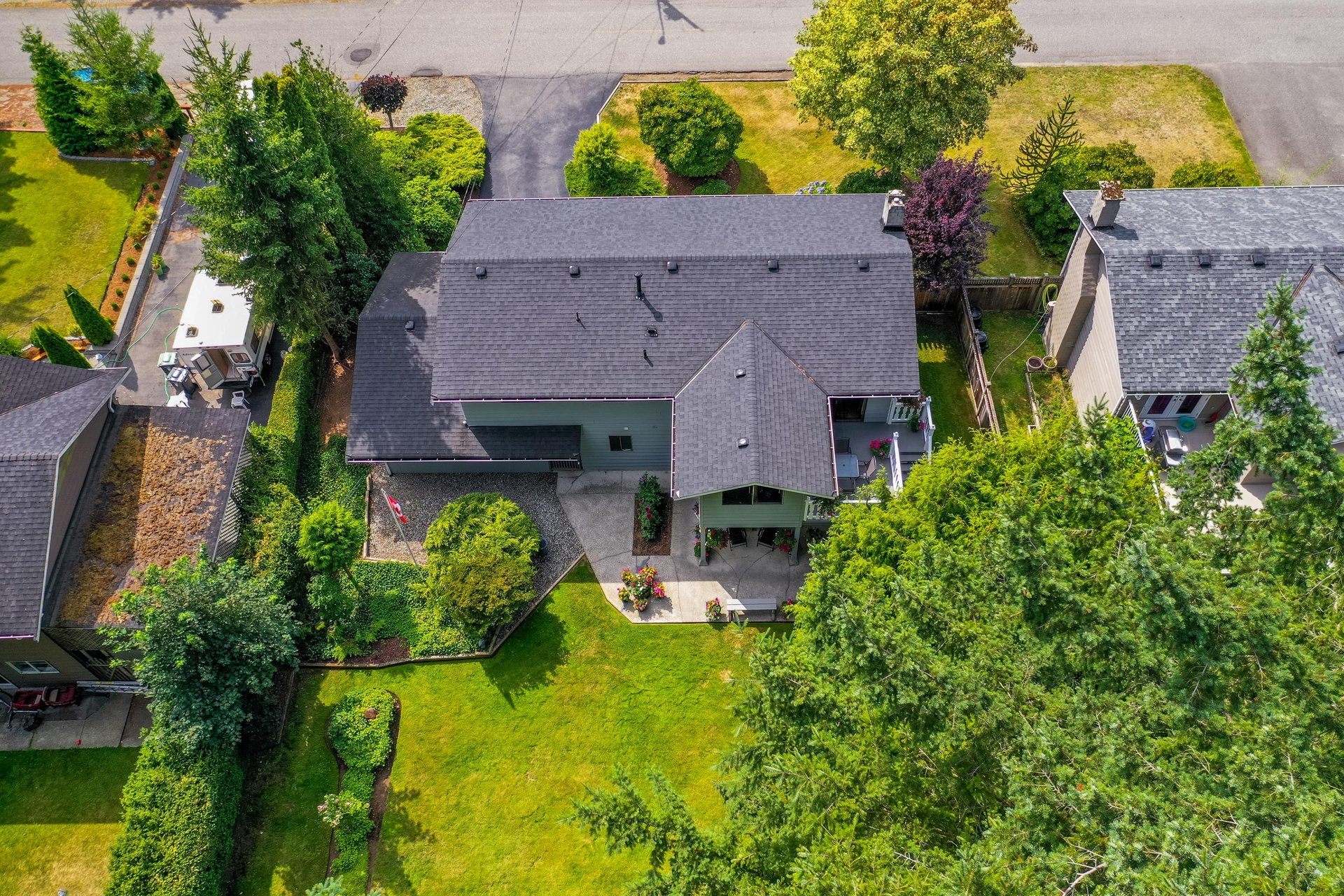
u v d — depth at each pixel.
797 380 31.45
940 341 38.25
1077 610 17.44
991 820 16.47
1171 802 15.03
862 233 34.38
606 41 52.94
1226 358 31.22
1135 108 46.94
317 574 31.38
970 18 36.72
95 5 56.00
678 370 32.12
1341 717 15.79
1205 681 16.00
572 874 26.62
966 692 16.83
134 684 30.22
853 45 39.16
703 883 18.75
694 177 44.97
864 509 27.31
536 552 32.81
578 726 29.34
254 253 33.19
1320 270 31.61
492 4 55.78
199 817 25.73
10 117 49.09
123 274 42.19
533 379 32.19
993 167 43.66
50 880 26.81
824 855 17.02
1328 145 44.62
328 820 26.86
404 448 33.97
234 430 32.38
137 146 46.84
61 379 32.56
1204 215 34.78
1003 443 25.86
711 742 28.94
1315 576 18.84
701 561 32.81
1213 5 51.94
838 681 20.30
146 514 30.34
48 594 28.45
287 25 54.94
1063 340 35.91
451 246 34.69
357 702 29.67
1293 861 12.87
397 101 46.84
